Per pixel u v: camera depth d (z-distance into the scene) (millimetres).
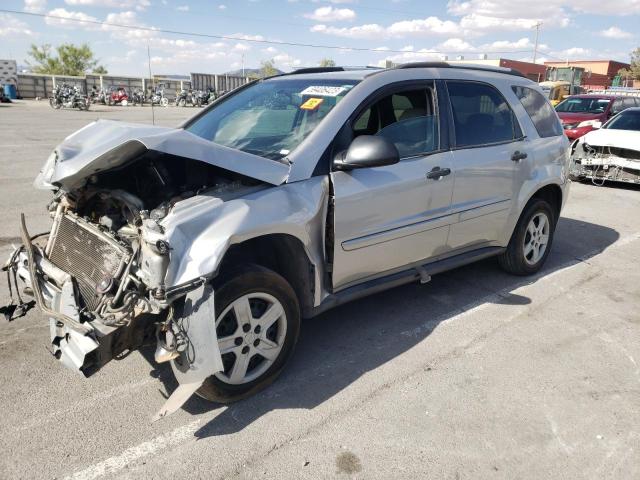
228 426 2873
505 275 5176
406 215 3699
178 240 2594
